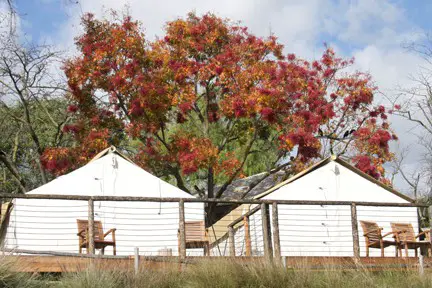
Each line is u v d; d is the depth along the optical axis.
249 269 12.41
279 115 28.06
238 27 30.02
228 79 28.48
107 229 18.95
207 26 29.61
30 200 18.53
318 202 14.74
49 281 11.93
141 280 11.96
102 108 28.92
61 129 30.09
